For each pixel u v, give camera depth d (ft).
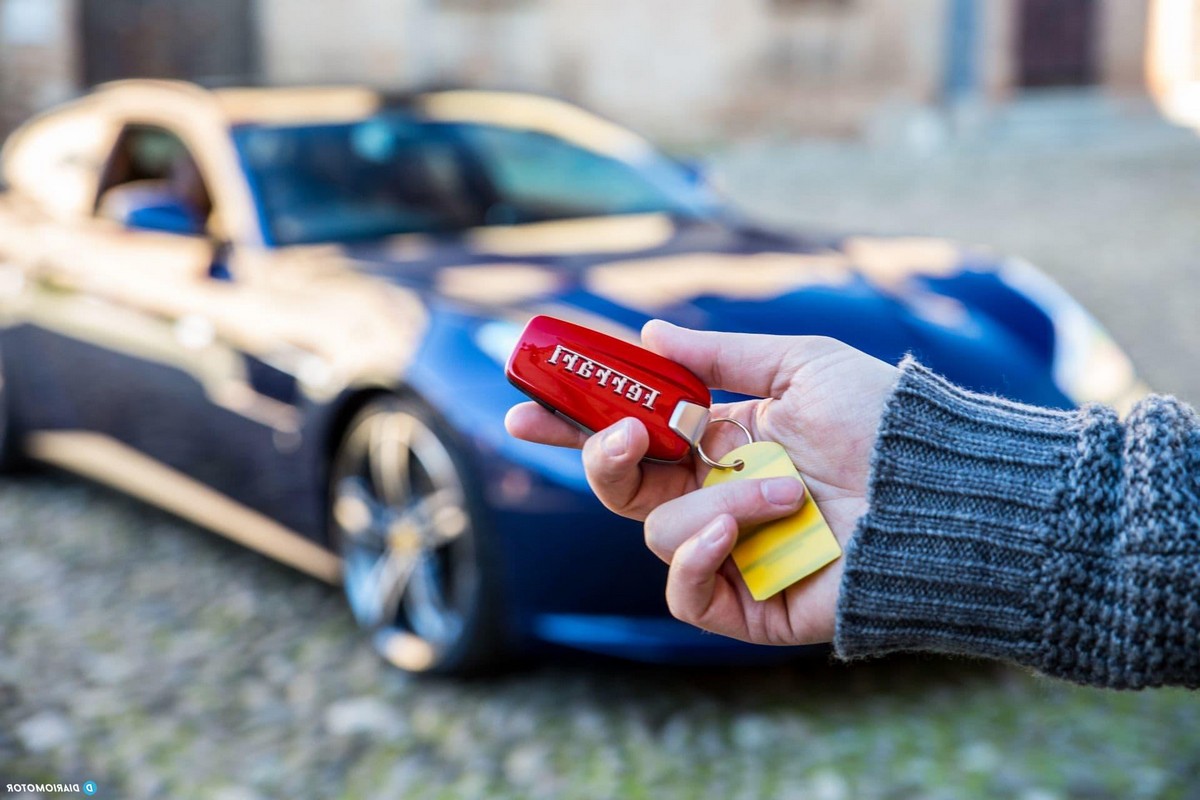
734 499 3.90
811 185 34.58
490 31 41.65
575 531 8.57
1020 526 3.71
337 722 8.93
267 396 10.60
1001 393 9.30
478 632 9.05
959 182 34.73
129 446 12.37
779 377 4.29
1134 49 47.03
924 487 3.81
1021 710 8.89
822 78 44.09
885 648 3.84
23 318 13.56
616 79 43.09
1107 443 3.77
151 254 12.09
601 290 9.82
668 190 13.34
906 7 43.73
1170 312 20.18
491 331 9.31
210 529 12.61
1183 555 3.51
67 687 9.45
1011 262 11.72
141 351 11.95
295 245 11.37
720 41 43.52
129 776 8.22
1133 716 8.80
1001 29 44.37
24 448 14.17
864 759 8.27
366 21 40.29
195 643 10.21
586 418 4.06
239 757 8.47
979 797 7.79
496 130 13.33
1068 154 40.47
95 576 11.67
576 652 8.86
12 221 14.07
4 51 37.52
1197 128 45.11
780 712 8.89
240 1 39.09
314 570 10.80
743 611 4.06
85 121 14.01
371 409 9.75
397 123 12.87
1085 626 3.64
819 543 3.92
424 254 11.08
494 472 8.84
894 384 3.95
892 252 11.51
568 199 12.80
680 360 4.29
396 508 9.75
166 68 38.42
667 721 8.81
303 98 12.99
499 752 8.49
